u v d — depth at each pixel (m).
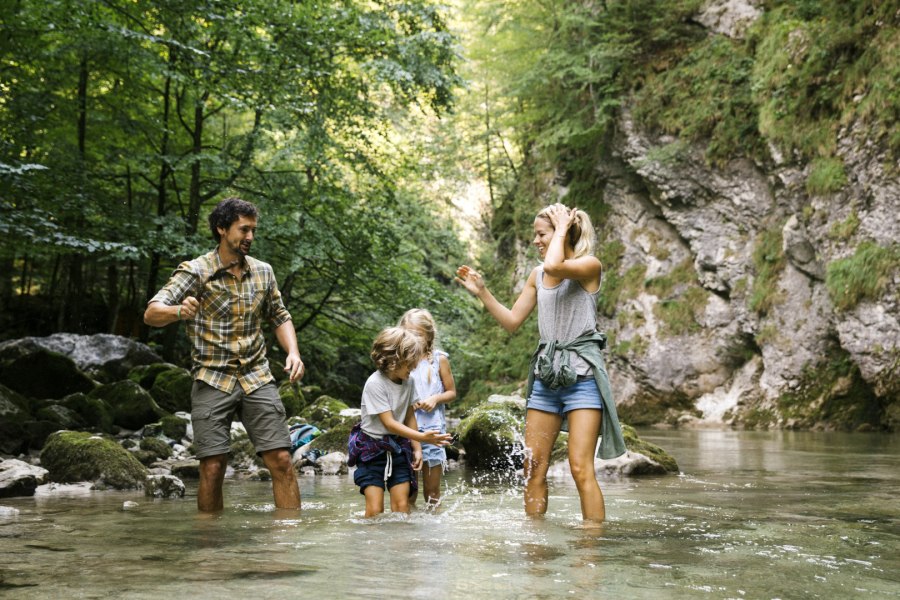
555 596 2.08
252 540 3.02
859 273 15.20
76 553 2.74
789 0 19.16
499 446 7.00
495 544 2.91
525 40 25.52
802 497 4.71
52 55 11.80
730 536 3.17
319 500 4.65
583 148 24.28
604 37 21.86
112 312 18.62
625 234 22.73
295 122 14.42
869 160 15.61
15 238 10.71
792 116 17.50
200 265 4.30
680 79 21.00
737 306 19.34
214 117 17.73
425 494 4.82
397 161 17.05
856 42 16.45
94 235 11.85
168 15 11.22
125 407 9.04
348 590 2.12
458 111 28.02
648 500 4.53
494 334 26.56
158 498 4.74
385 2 14.94
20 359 9.80
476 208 33.62
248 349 4.33
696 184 20.36
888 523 3.60
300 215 14.95
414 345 4.09
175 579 2.28
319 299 19.09
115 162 13.62
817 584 2.29
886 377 14.84
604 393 3.71
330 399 10.54
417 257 21.02
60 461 5.43
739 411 18.69
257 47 12.17
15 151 10.76
